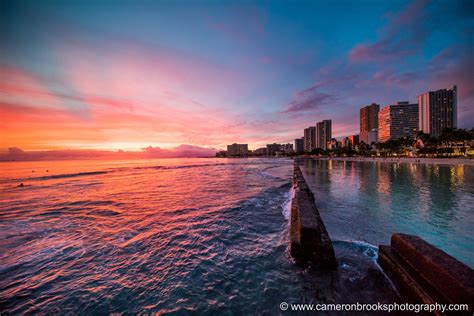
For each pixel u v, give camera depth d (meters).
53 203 10.84
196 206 9.40
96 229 6.47
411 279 2.72
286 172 30.91
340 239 5.24
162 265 4.13
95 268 4.10
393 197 10.62
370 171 27.95
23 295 3.34
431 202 9.45
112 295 3.26
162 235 5.82
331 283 3.29
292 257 4.05
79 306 3.05
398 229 6.05
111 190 15.21
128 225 6.83
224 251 4.70
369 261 3.94
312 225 4.06
